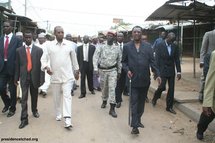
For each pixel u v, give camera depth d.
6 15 14.73
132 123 6.36
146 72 6.30
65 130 6.61
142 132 6.59
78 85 12.70
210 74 4.68
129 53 6.33
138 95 6.46
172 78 8.09
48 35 12.30
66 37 11.44
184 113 8.11
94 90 11.64
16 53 6.95
